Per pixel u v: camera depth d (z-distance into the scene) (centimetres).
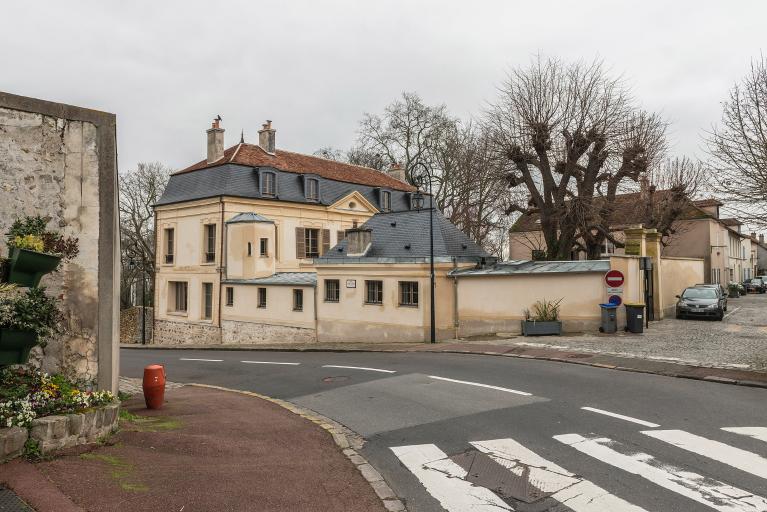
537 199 2695
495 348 1669
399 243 2195
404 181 4284
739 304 3525
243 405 1022
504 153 2739
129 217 4594
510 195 3469
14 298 636
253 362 1766
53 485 503
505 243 5012
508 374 1245
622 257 1948
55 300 744
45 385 677
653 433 761
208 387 1287
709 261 4197
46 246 718
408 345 1947
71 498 487
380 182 3962
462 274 2048
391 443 756
